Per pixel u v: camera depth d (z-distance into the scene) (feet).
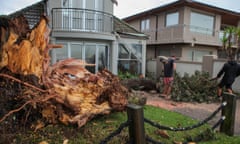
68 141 9.72
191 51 49.44
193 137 11.96
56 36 30.25
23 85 9.89
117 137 10.46
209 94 25.02
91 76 12.87
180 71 34.73
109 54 35.83
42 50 10.84
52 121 10.87
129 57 38.47
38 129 10.34
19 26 10.71
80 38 32.12
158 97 25.72
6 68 10.02
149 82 29.32
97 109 11.96
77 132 10.67
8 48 10.05
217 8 47.34
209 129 12.36
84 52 33.17
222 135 12.71
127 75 35.73
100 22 35.53
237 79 27.66
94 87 12.11
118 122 12.90
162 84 28.81
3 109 9.41
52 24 31.89
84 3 34.37
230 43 37.93
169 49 51.55
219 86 23.77
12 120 9.68
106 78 13.67
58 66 12.83
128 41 37.93
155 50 56.08
